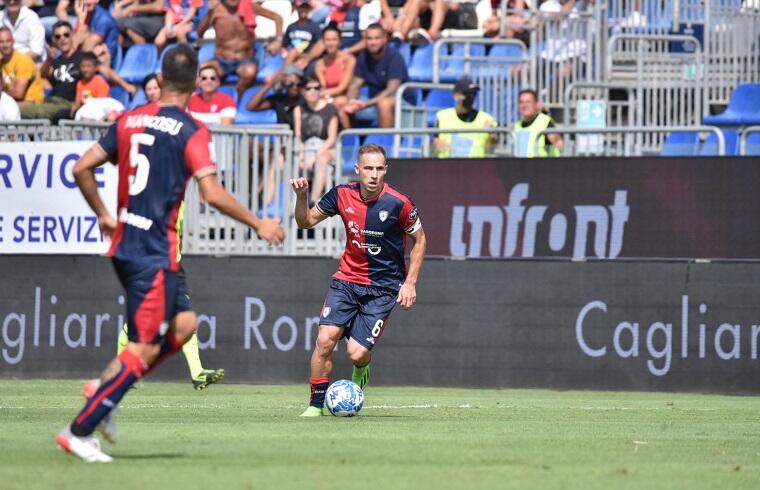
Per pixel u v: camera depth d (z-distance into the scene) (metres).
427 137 59.19
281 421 33.28
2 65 72.56
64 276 53.25
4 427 30.75
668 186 50.38
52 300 53.38
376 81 68.06
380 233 34.78
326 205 35.06
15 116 68.25
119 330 52.59
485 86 68.56
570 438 28.95
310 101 63.44
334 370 51.34
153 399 43.50
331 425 31.86
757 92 63.56
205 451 24.55
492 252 52.56
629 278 48.50
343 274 35.41
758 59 67.38
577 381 49.03
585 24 68.06
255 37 78.06
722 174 49.69
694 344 47.88
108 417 22.70
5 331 54.03
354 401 35.00
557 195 51.75
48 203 53.78
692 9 69.38
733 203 49.56
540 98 67.25
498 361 49.75
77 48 76.69
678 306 48.03
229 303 51.94
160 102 22.80
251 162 56.78
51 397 43.47
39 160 53.94
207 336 52.16
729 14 67.62
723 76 67.88
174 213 22.34
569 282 49.09
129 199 22.33
